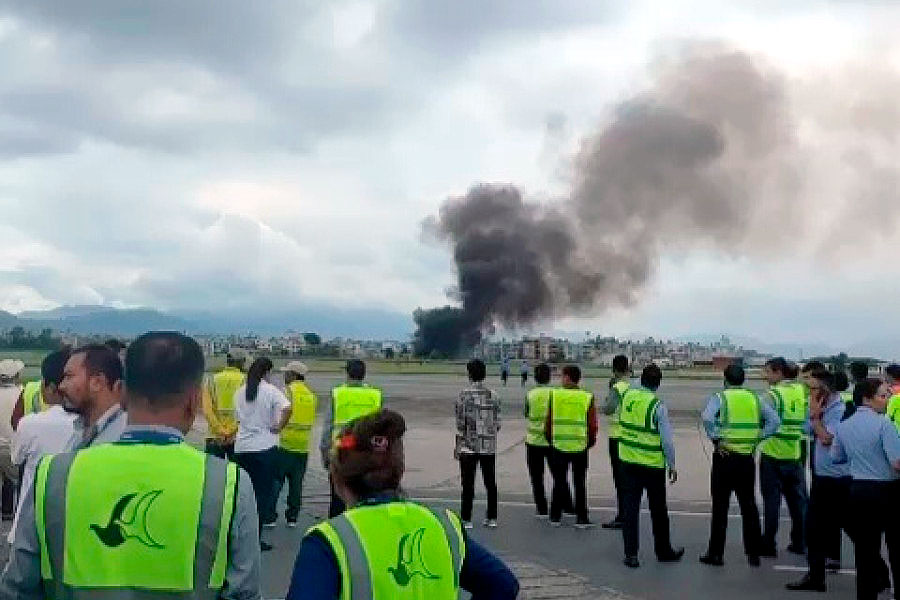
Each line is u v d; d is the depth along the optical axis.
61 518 2.42
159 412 2.60
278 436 9.34
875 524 7.48
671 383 65.06
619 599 7.80
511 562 9.12
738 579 8.63
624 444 9.20
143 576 2.40
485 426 10.88
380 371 80.69
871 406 7.57
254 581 2.52
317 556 2.58
